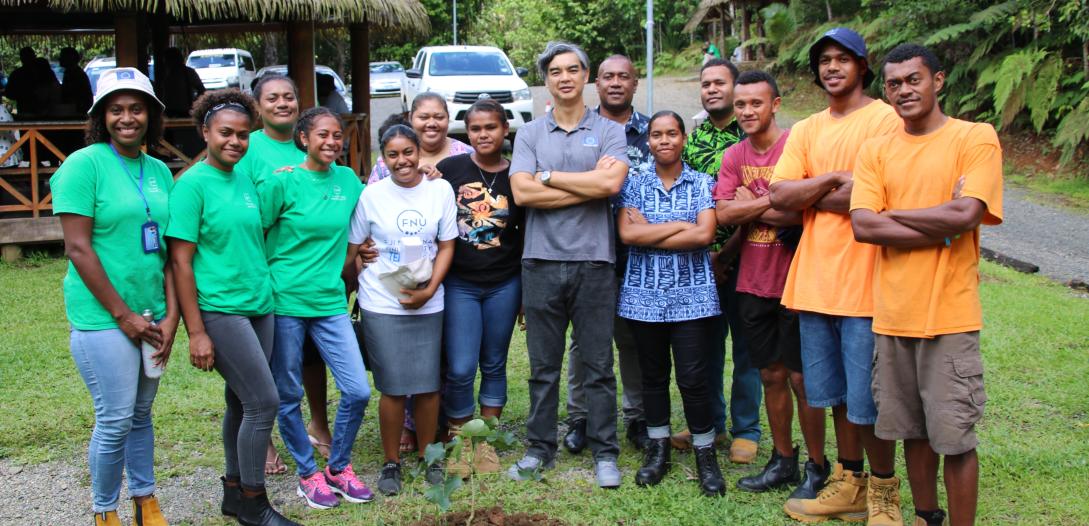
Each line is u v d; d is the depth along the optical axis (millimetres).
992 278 8914
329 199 4070
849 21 21625
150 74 13055
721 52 28219
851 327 3691
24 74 11109
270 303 3875
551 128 4312
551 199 4176
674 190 4281
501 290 4531
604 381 4359
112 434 3498
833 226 3764
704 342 4250
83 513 4125
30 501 4234
